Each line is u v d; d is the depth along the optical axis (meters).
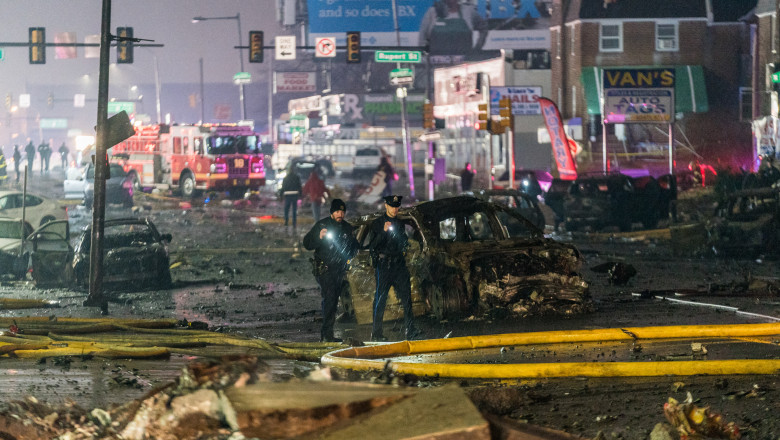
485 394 23.73
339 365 31.19
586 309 46.44
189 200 160.75
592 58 190.50
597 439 19.34
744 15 187.12
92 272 54.28
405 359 33.56
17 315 51.03
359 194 154.50
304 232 108.44
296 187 114.06
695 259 76.62
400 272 40.31
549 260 46.81
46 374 30.84
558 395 26.22
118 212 138.75
